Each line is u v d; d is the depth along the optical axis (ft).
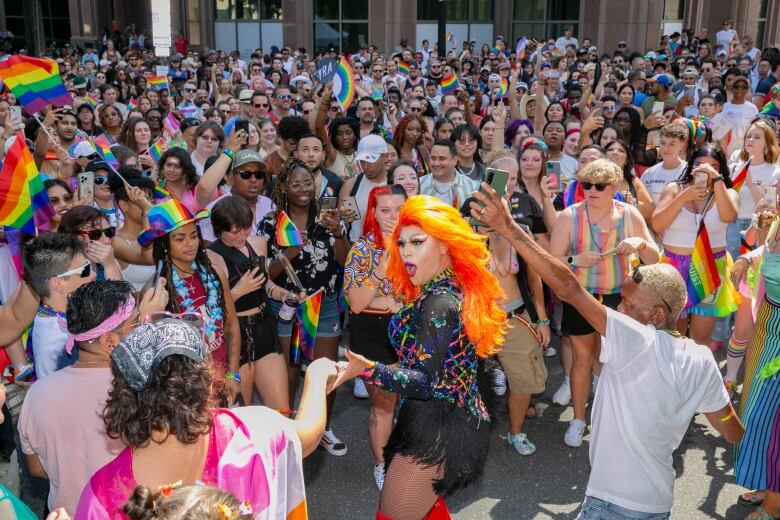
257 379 13.66
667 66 52.60
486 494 13.80
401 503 9.30
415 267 8.99
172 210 11.55
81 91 42.19
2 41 84.43
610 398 9.45
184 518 4.76
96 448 8.15
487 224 8.59
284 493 6.77
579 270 15.30
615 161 18.10
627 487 9.34
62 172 20.98
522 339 14.69
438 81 48.32
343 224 16.19
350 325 14.10
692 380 9.20
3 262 16.89
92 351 8.40
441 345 8.89
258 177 18.08
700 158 16.72
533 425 16.55
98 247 13.32
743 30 84.69
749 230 17.46
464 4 89.56
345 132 23.56
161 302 10.18
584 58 62.54
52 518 6.36
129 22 100.73
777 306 12.21
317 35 88.94
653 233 18.92
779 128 27.55
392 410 13.84
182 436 6.07
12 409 14.42
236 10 90.43
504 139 28.37
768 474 11.95
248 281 12.87
